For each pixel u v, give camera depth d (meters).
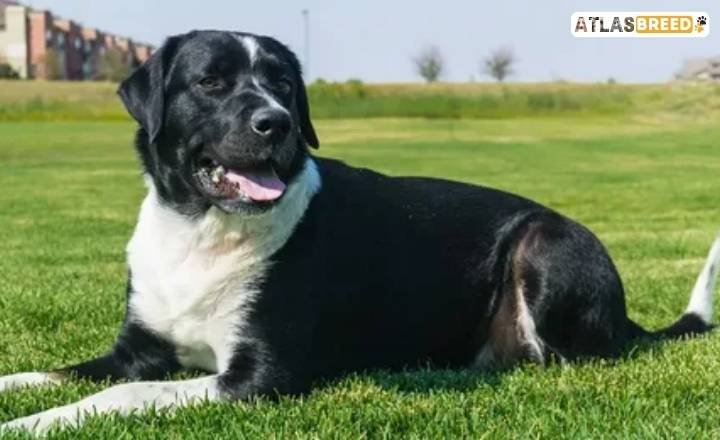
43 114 24.61
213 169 2.01
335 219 2.14
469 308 2.29
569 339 2.29
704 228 6.20
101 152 15.12
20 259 4.54
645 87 26.80
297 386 2.04
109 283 3.48
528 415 1.92
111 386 2.09
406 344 2.25
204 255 2.04
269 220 2.03
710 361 2.28
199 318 2.05
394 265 2.21
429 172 11.76
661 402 2.00
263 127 1.96
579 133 19.92
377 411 1.92
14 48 42.03
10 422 1.85
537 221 2.32
